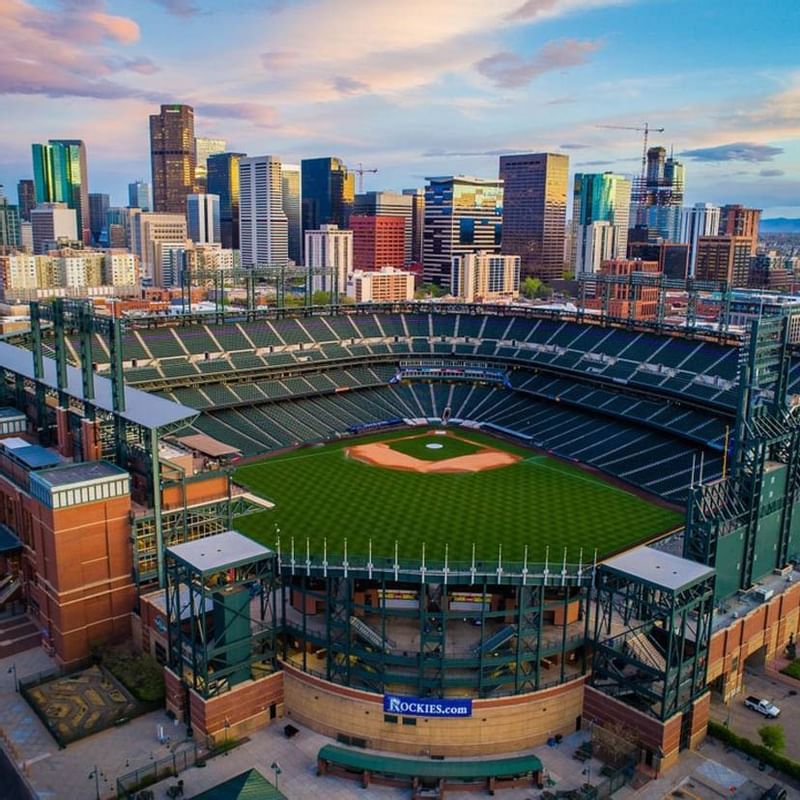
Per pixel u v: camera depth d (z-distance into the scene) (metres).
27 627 98.81
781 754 76.44
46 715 80.44
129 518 92.06
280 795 65.31
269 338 193.25
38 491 88.81
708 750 78.00
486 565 83.38
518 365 196.50
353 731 78.62
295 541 115.19
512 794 71.81
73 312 106.31
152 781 72.19
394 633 82.88
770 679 90.12
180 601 87.94
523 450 165.75
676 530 121.62
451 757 77.12
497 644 77.94
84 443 104.25
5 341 152.25
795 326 156.88
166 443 109.81
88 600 90.38
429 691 77.62
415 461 157.12
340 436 173.88
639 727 75.44
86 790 70.94
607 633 80.25
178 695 80.50
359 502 132.88
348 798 71.25
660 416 161.25
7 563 103.00
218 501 102.38
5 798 69.69
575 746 78.38
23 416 120.81
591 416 172.75
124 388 105.81
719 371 161.75
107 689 85.25
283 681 82.00
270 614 87.06
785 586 94.69
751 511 91.56
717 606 88.69
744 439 92.12
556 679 80.38
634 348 181.38
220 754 76.62
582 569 82.00
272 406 179.50
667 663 73.38
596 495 138.25
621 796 71.38
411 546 114.25
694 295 185.62
